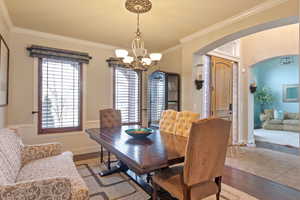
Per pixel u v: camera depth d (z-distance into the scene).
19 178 1.61
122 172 2.79
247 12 2.53
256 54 4.62
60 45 3.64
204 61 4.11
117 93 4.38
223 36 2.91
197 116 2.38
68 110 3.76
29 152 2.07
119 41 3.90
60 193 1.25
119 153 1.70
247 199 2.11
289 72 7.61
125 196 2.15
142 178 2.58
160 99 4.23
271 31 4.29
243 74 4.91
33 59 3.38
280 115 7.34
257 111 8.25
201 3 2.32
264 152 4.04
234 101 4.77
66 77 3.74
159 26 3.06
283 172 2.90
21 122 3.27
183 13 2.59
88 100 3.98
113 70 4.32
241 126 4.84
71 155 2.29
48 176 1.65
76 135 3.82
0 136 1.66
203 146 1.44
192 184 1.46
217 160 1.58
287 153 3.97
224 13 2.59
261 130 7.20
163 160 1.44
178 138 2.25
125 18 2.79
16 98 3.22
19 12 2.61
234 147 4.50
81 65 3.90
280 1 2.22
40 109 3.46
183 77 3.81
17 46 3.23
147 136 2.35
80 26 3.11
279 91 7.90
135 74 4.68
